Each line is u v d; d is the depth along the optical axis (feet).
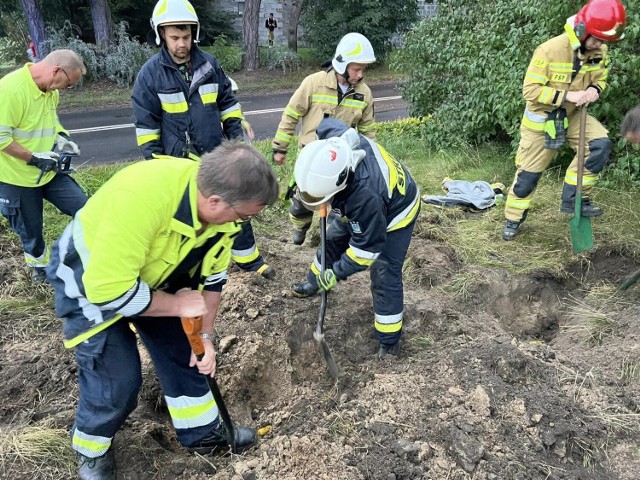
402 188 9.30
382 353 10.90
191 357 7.61
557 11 17.70
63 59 11.66
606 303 12.96
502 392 9.22
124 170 6.33
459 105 23.52
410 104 28.78
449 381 9.61
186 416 8.00
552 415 8.88
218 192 5.74
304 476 7.90
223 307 11.83
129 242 6.01
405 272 13.98
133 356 7.34
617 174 17.46
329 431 8.74
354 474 7.94
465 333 11.65
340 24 60.59
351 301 12.40
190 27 10.73
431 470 8.09
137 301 6.35
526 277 13.99
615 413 9.27
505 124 21.11
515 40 19.42
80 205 12.89
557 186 18.58
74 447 7.72
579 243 14.30
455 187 18.90
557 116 14.06
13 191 12.00
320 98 13.42
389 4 60.95
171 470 8.19
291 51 59.41
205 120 11.54
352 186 8.35
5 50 58.95
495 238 16.01
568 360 10.54
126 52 50.44
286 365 10.81
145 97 11.23
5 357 10.84
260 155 5.95
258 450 8.46
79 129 35.58
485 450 8.30
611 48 17.06
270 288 12.89
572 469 8.29
